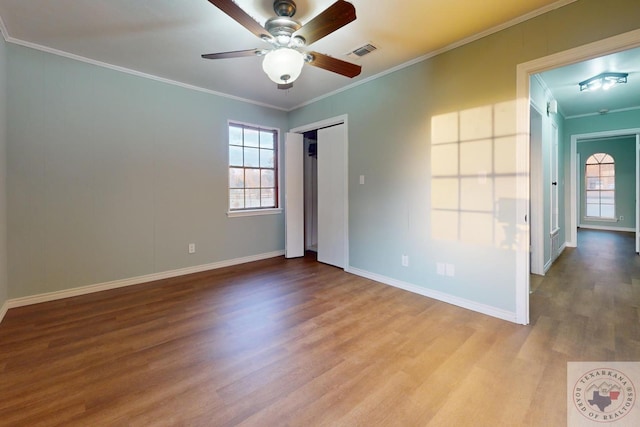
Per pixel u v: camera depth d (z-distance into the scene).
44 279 3.05
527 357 2.04
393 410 1.57
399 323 2.57
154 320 2.64
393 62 3.27
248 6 2.23
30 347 2.19
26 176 2.92
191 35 2.71
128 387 1.76
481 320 2.61
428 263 3.19
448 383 1.78
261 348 2.19
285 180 5.00
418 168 3.24
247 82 3.88
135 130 3.56
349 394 1.70
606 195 7.76
